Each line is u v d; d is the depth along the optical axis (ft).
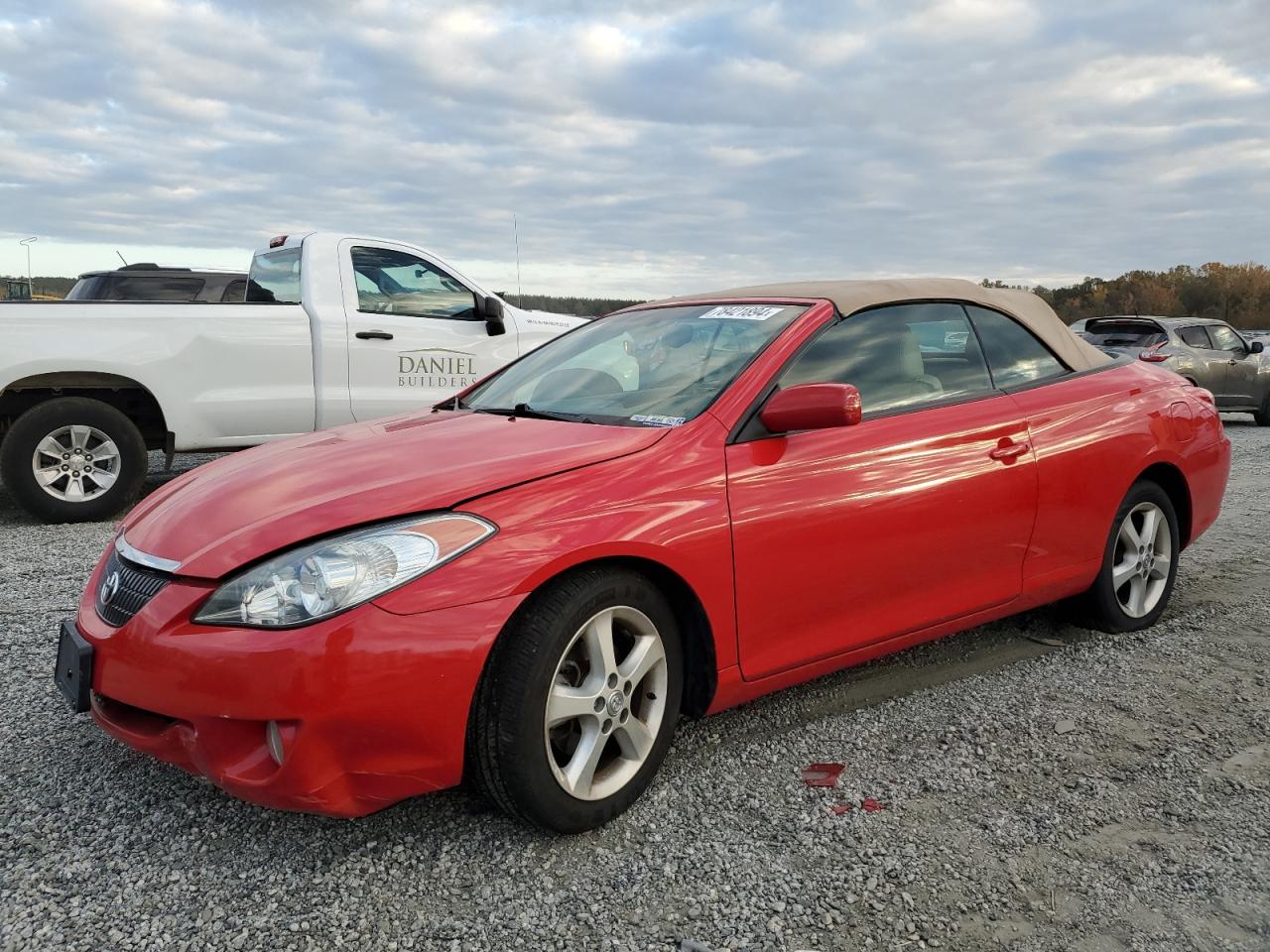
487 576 7.82
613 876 7.82
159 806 8.89
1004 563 11.69
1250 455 35.60
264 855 8.13
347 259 23.76
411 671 7.49
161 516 9.07
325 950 6.91
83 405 20.92
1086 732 10.49
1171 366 45.65
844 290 11.56
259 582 7.59
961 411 11.47
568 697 8.24
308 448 10.17
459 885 7.72
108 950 6.88
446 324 24.77
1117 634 13.71
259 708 7.30
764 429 9.87
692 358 10.93
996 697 11.48
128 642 7.89
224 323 21.95
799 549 9.70
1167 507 13.94
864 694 11.61
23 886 7.63
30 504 20.70
